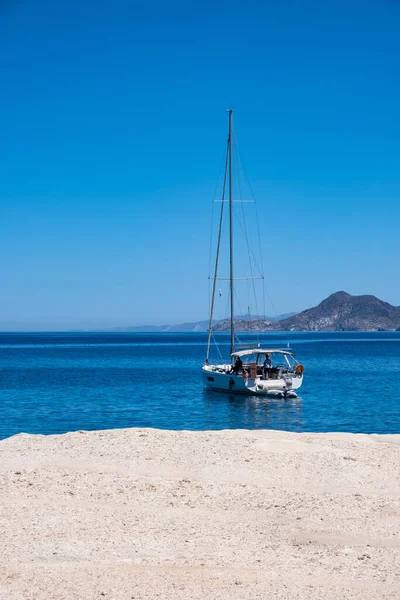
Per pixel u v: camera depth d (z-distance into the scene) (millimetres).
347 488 12797
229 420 35969
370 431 32000
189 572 8625
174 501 11961
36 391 50750
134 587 8117
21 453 15898
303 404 42812
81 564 8938
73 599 7781
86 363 92938
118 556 9250
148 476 13703
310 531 10312
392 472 13914
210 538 10031
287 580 8336
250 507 11586
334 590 8008
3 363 93250
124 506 11680
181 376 66750
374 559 9102
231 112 53531
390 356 111938
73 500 12047
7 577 8469
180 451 15742
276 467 14250
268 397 45938
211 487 12812
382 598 7762
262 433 18688
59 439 17594
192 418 36656
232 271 52781
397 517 10969
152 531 10352
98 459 15117
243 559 9125
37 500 12055
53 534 10195
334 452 15492
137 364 90250
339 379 62531
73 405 41812
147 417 36812
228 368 51438
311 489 12750
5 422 34281
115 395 47844
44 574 8562
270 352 48500
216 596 7832
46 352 135000
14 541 9867
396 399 45438
